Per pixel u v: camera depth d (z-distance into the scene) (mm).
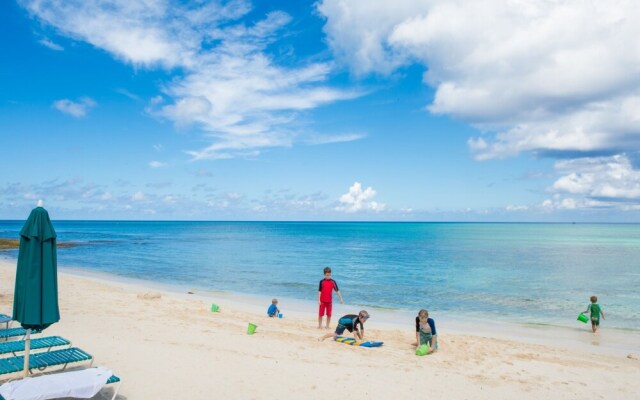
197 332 11945
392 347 11516
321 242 81438
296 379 8242
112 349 9680
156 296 18094
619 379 9352
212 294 22766
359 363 9625
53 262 6770
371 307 19797
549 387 8672
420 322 11102
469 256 50188
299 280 28953
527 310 19438
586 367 10227
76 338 10547
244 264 39375
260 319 15039
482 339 12930
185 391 7367
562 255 52625
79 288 20281
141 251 55500
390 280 29203
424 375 8961
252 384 7852
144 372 8219
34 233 6566
